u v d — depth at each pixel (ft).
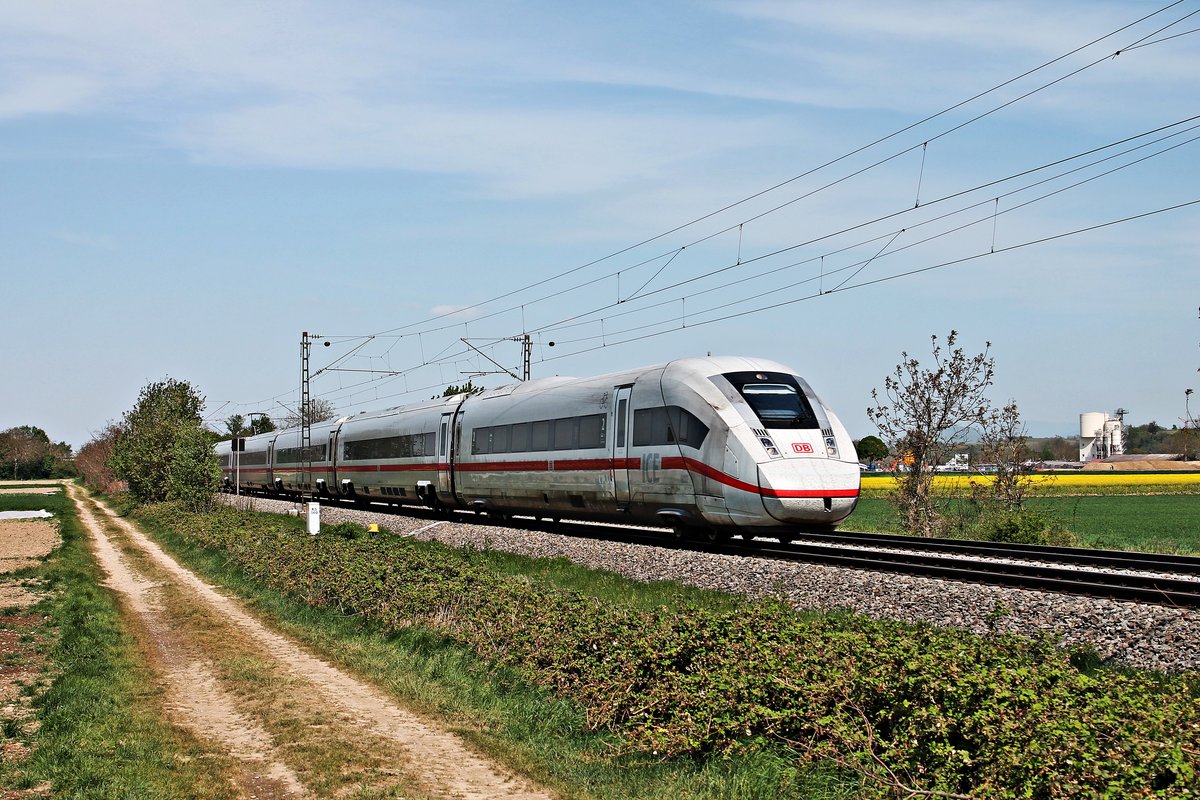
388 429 128.57
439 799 26.84
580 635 36.78
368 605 53.16
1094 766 20.79
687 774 27.25
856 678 27.61
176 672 43.80
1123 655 36.50
